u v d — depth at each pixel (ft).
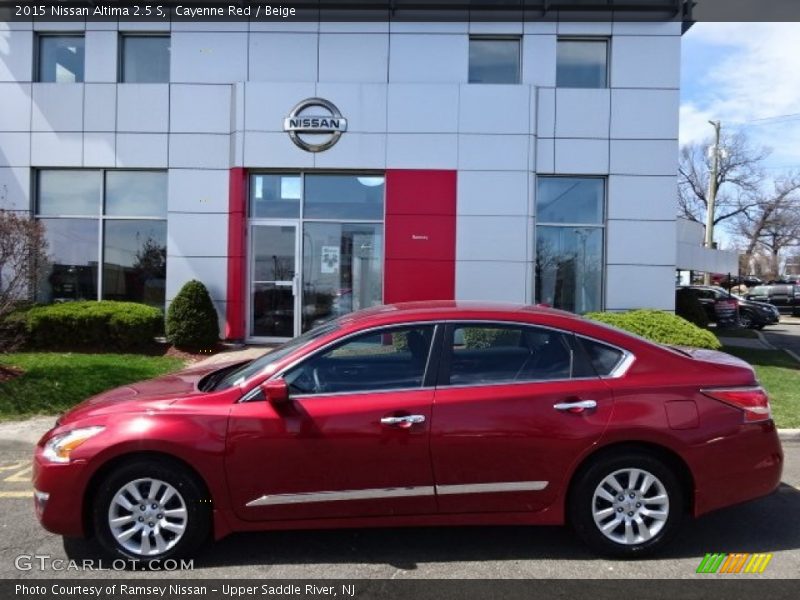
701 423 12.11
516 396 12.07
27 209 39.19
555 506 12.09
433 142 37.73
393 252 37.86
